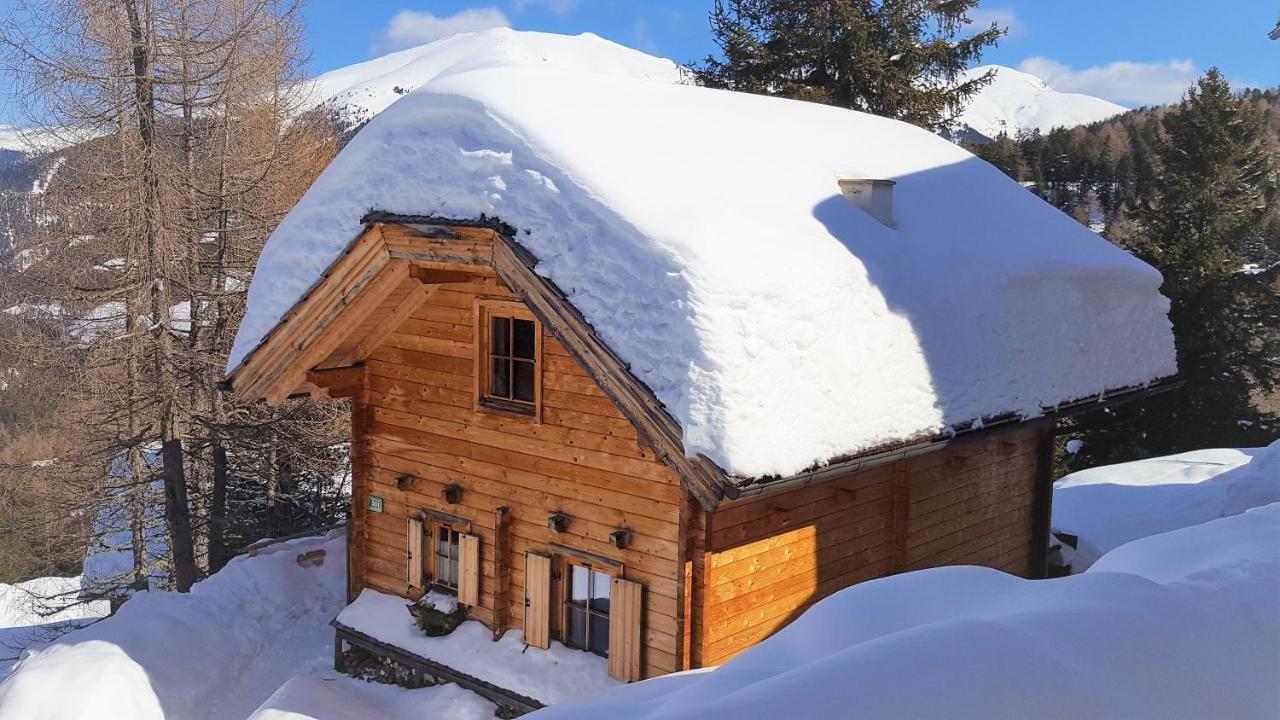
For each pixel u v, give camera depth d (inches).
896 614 193.2
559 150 302.5
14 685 355.6
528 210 298.2
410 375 395.2
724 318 265.4
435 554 394.0
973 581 198.8
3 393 647.1
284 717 330.6
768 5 988.6
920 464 372.5
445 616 371.6
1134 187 2356.1
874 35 959.0
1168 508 629.3
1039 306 405.4
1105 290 450.3
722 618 300.8
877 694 136.8
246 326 384.5
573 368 337.4
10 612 905.5
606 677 326.3
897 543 366.9
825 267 314.8
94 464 645.3
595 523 333.1
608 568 327.6
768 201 339.3
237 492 791.7
